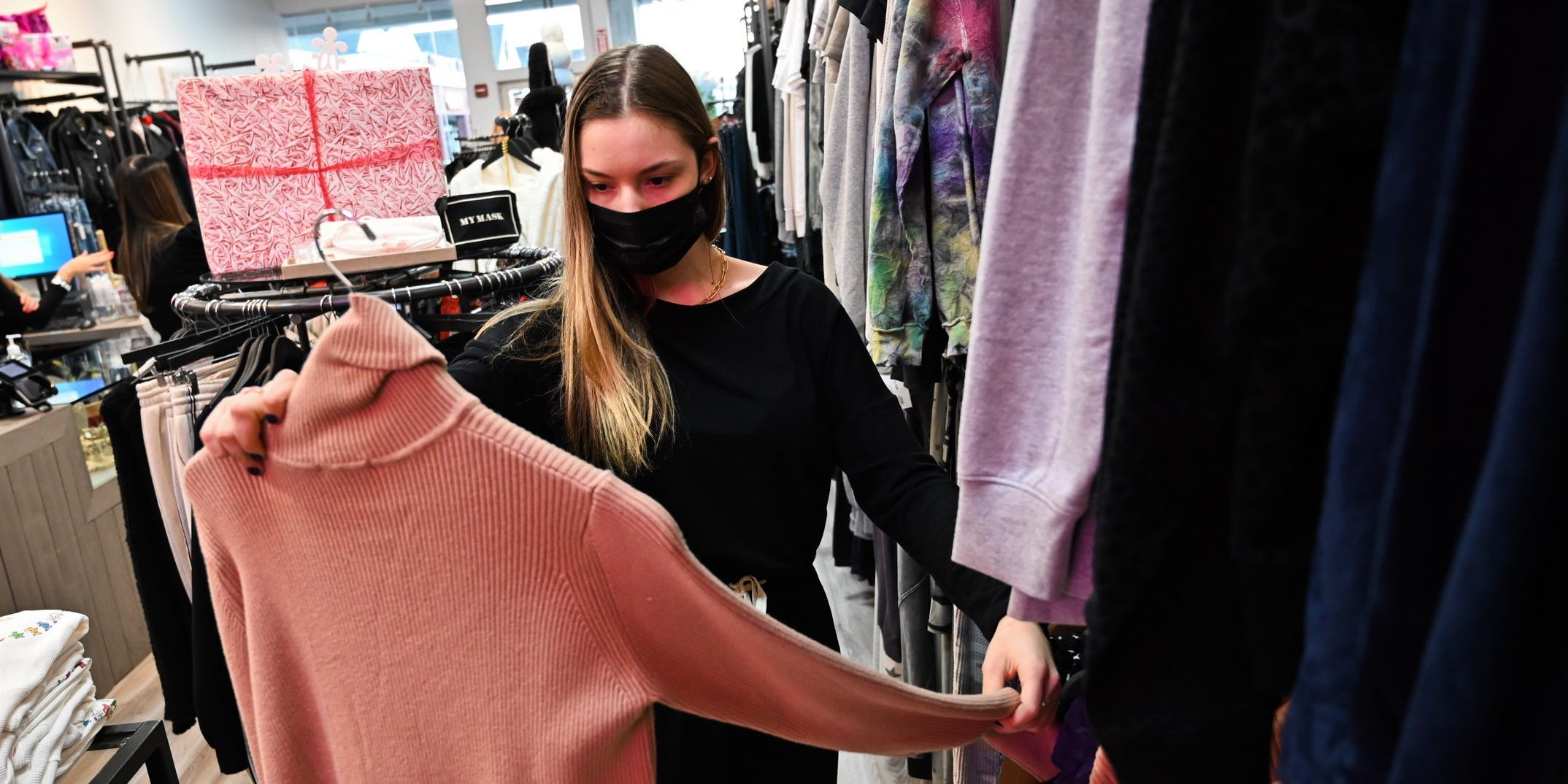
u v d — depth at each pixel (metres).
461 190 2.80
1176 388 0.49
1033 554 0.64
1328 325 0.42
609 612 0.73
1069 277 0.62
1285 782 0.43
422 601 0.75
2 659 1.56
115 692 2.81
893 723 0.78
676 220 1.04
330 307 1.32
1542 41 0.34
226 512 0.79
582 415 1.05
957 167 1.32
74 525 2.69
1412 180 0.37
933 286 1.42
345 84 1.74
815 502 1.15
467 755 0.77
